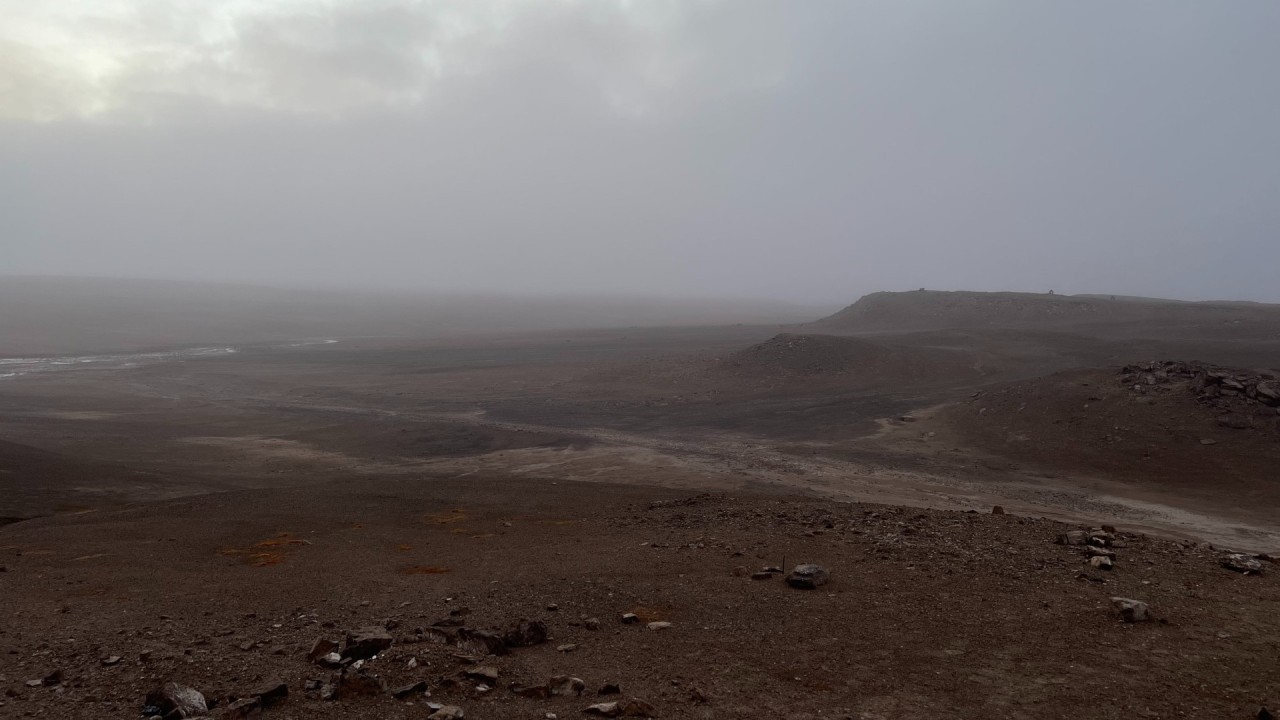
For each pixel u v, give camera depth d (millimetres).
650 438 41625
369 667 7469
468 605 10141
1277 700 6539
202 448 38438
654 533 15359
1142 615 8711
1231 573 10875
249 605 10680
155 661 7914
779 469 33062
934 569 11219
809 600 9906
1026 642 8180
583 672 7520
